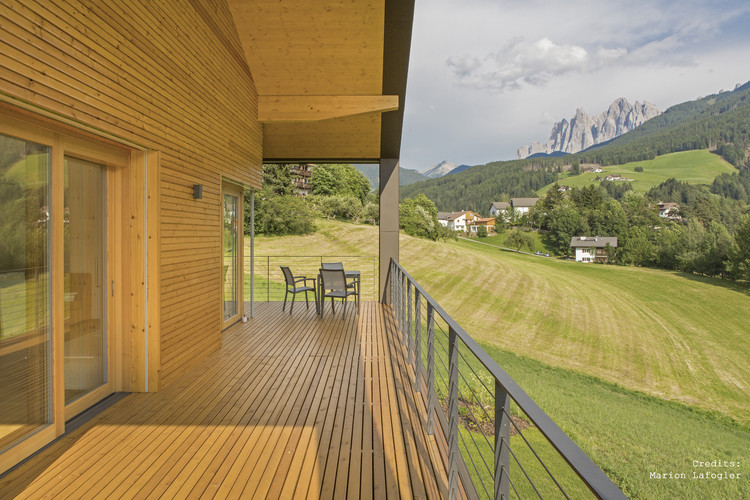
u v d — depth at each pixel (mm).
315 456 2541
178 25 3857
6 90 2029
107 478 2311
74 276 3102
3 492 2178
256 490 2193
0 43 1989
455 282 37312
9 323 2418
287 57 5742
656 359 24656
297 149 8102
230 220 6367
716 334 29781
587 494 6707
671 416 17094
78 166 3117
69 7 2465
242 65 5688
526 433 8367
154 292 3582
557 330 28219
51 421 2746
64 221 2975
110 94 2857
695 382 21781
